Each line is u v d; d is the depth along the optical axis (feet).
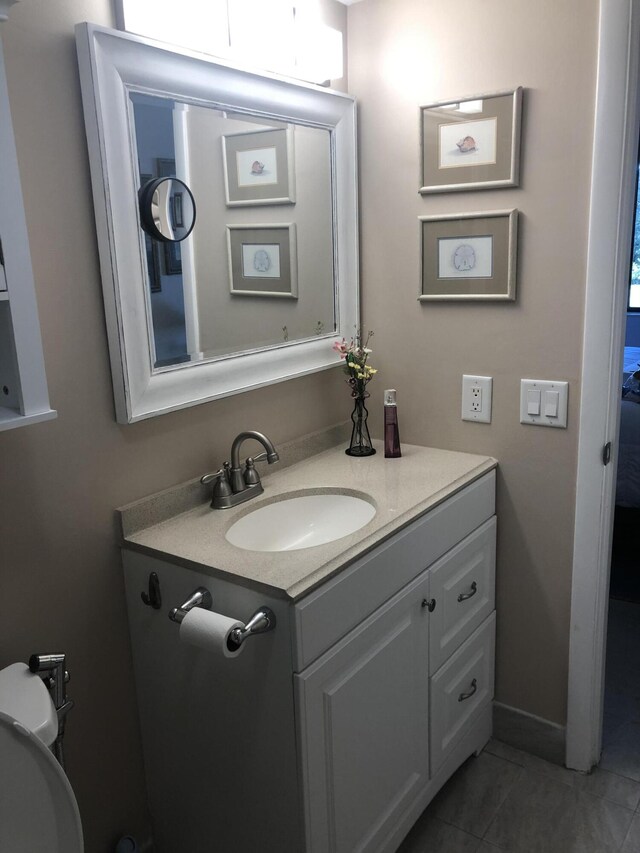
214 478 5.42
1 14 3.40
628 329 17.39
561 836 5.87
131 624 5.19
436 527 5.54
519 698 6.88
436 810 6.20
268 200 5.70
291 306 6.11
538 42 5.50
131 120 4.57
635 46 5.17
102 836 5.33
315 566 4.45
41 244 4.33
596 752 6.62
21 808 3.67
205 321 5.33
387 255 6.63
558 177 5.64
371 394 7.07
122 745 5.35
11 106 4.08
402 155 6.31
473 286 6.21
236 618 4.50
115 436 4.93
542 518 6.36
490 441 6.46
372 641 4.95
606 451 5.90
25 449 4.43
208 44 4.98
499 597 6.77
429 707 5.85
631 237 5.70
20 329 3.71
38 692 4.05
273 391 6.17
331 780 4.74
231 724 4.78
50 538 4.65
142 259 4.78
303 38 5.70
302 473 6.17
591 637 6.29
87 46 4.25
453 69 5.91
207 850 5.31
